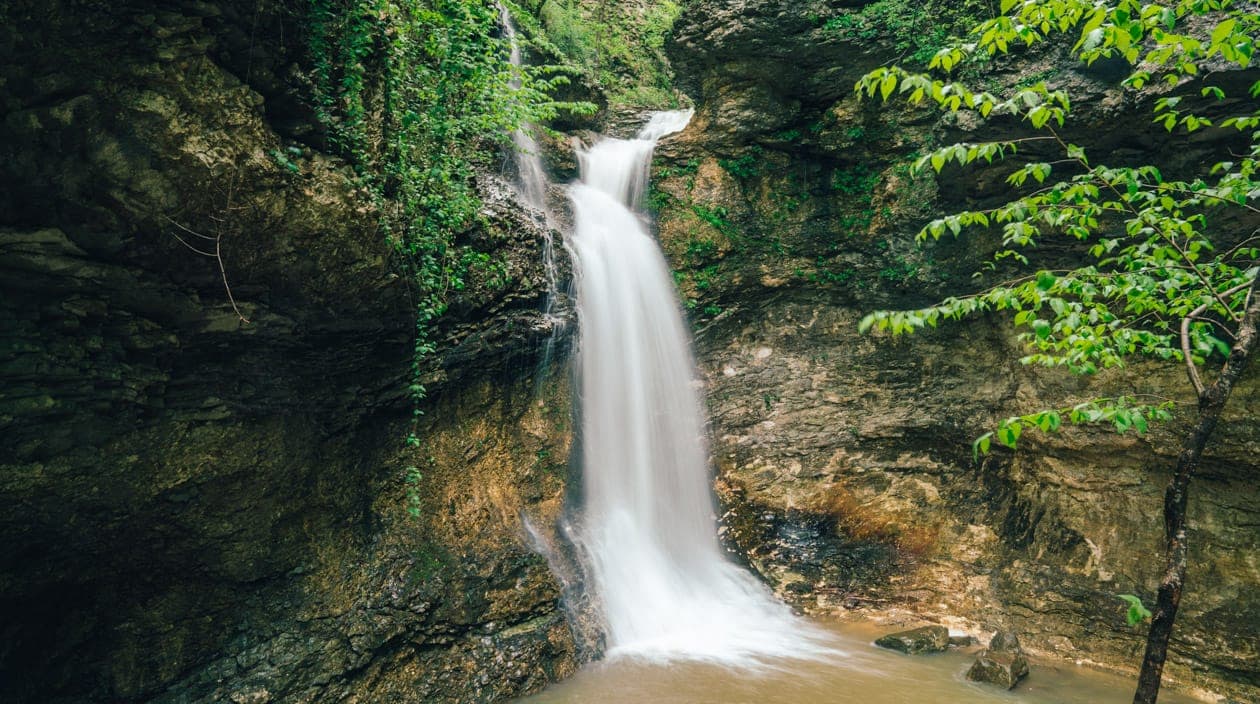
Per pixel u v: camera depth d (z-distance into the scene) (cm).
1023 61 850
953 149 436
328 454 733
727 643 855
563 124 1484
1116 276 485
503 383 913
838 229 1125
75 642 579
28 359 476
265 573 672
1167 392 832
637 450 1052
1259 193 450
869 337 1106
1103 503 880
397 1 734
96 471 532
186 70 480
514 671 719
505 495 877
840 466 1062
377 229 645
